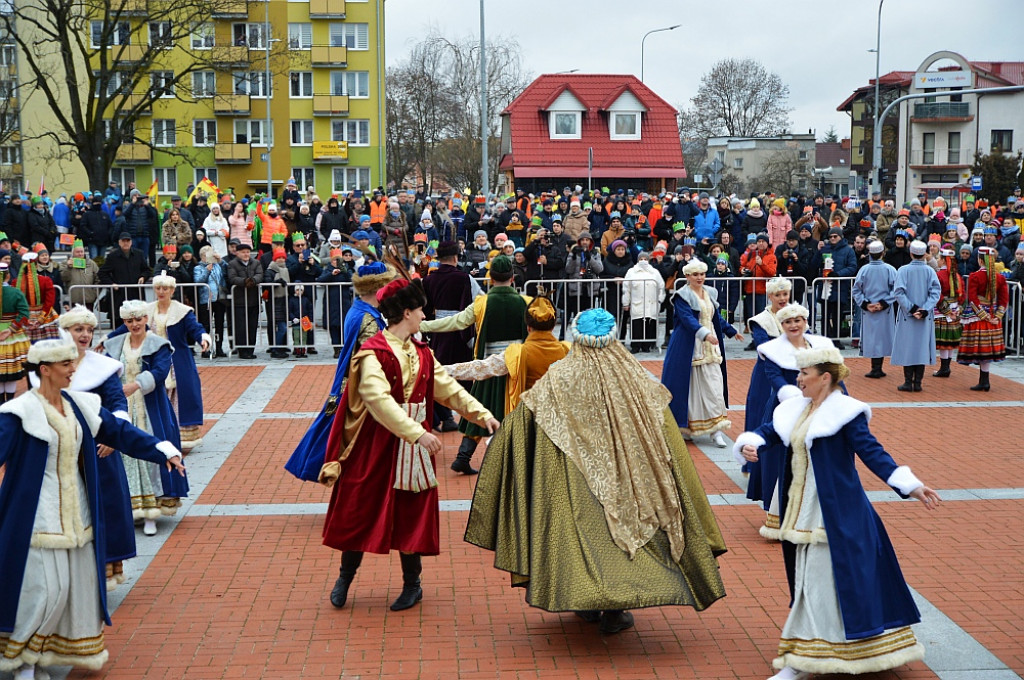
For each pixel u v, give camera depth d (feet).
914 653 17.29
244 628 20.21
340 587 21.20
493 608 21.25
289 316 50.75
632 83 177.47
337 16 192.95
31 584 17.28
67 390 18.40
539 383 19.49
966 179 204.23
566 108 176.35
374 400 19.42
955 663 18.56
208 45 185.57
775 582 22.58
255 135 194.80
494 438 19.69
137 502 25.75
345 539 20.18
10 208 71.05
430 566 23.75
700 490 19.38
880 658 17.07
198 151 192.54
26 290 44.75
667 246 59.36
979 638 19.66
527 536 18.57
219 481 30.68
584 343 19.47
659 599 17.63
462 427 30.48
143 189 192.13
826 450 17.43
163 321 32.09
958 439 35.65
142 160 189.37
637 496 18.53
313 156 196.44
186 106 189.57
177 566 23.73
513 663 18.60
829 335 52.24
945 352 46.52
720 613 20.94
